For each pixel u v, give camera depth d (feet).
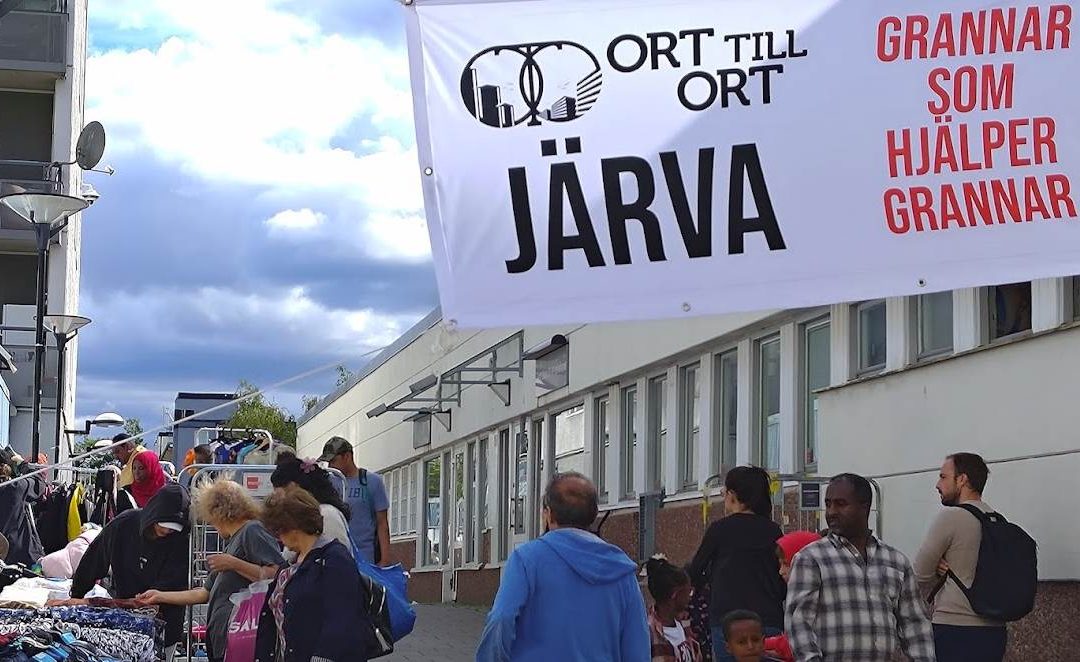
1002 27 18.93
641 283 18.79
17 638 22.04
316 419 169.37
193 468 43.21
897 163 18.88
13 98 108.58
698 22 18.98
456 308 18.76
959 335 34.86
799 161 18.89
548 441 78.02
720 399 53.93
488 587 90.79
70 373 132.77
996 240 18.83
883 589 22.06
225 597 27.48
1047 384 30.53
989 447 32.58
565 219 18.83
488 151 18.89
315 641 21.15
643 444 61.57
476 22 18.99
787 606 22.07
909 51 18.95
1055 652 29.71
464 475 98.94
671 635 25.95
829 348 44.37
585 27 18.98
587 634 19.12
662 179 18.84
